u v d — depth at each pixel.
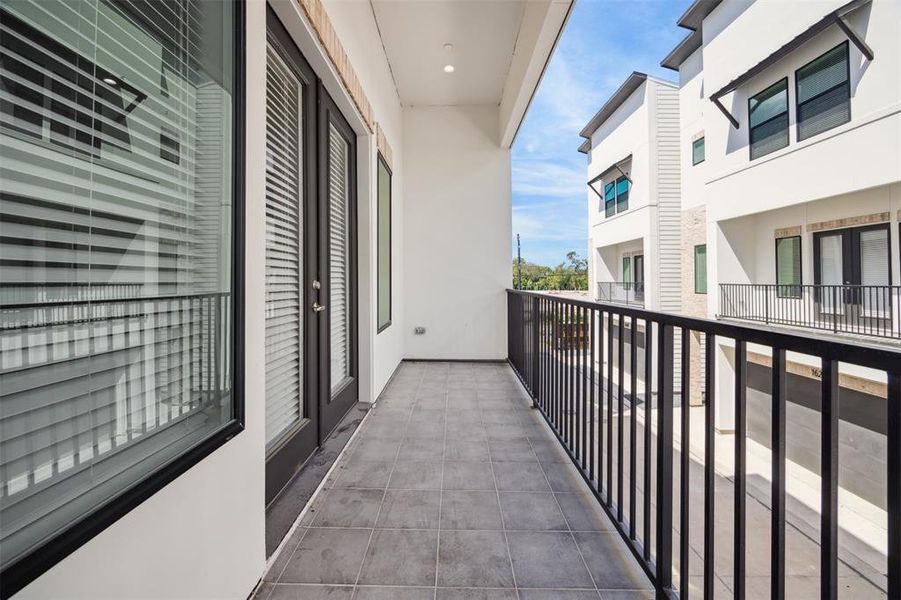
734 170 6.23
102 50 0.72
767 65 5.44
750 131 5.95
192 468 0.96
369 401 3.30
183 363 0.93
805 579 2.41
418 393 3.69
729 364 6.40
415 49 3.89
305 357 2.16
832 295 5.16
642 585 1.34
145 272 0.82
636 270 10.38
